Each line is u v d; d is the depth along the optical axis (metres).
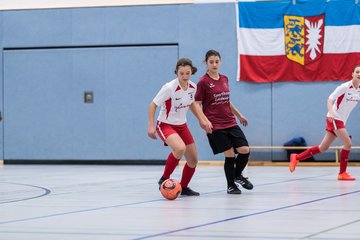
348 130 21.77
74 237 6.60
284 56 22.20
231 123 11.31
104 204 9.90
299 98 22.17
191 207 9.34
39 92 23.83
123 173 18.45
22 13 23.91
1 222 7.81
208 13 22.69
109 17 23.31
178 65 10.55
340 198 10.52
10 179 15.94
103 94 23.39
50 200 10.60
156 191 12.26
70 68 23.61
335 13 21.88
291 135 22.20
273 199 10.42
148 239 6.41
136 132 23.19
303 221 7.70
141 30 23.11
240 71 22.42
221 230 6.98
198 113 10.80
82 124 23.55
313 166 21.33
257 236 6.52
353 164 21.47
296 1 22.11
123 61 23.23
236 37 22.48
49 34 23.73
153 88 23.08
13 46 23.97
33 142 23.91
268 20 22.27
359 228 7.07
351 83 14.12
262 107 22.39
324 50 21.98
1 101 24.03
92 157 23.50
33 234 6.82
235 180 11.70
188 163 11.10
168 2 22.95
